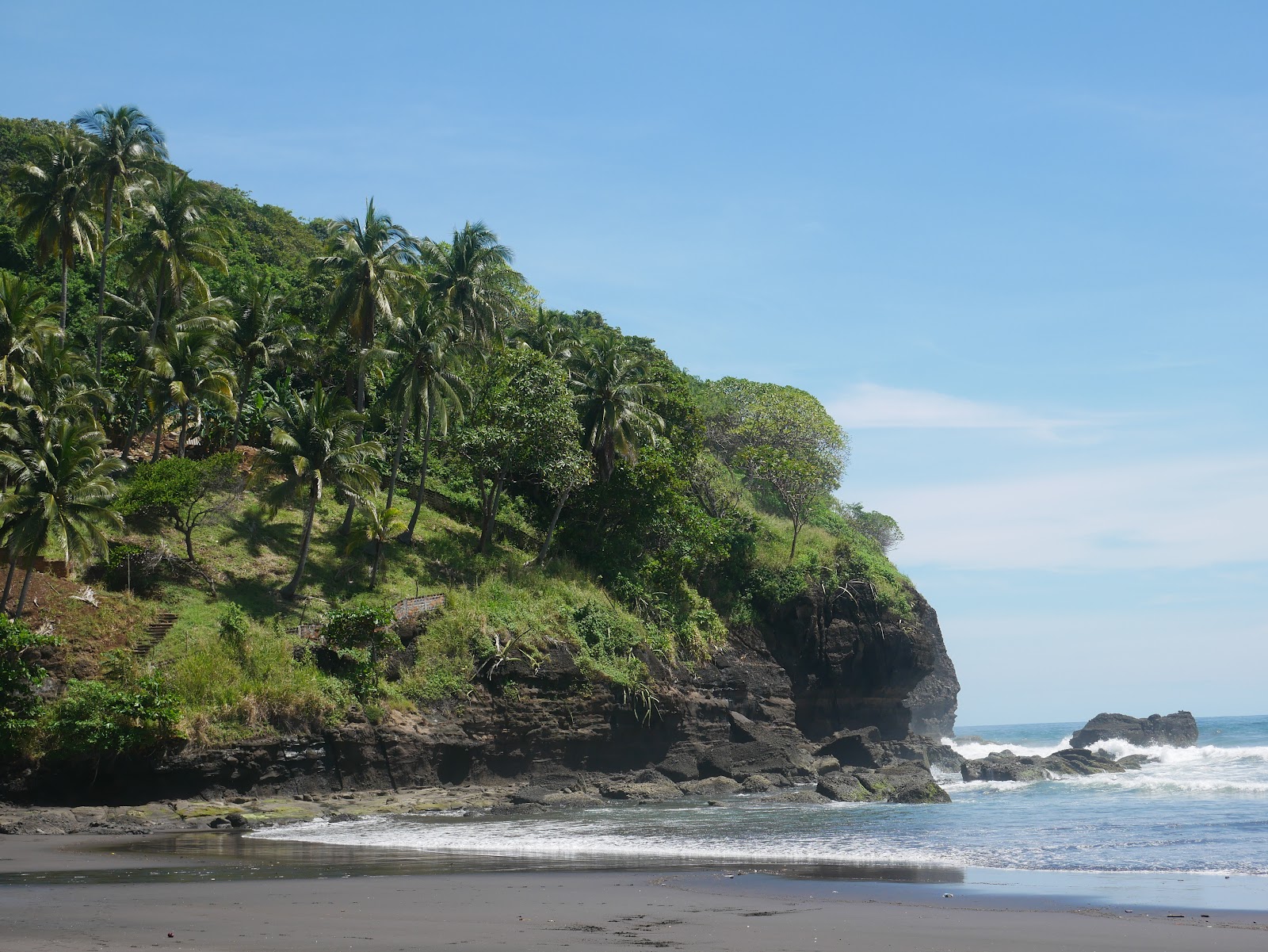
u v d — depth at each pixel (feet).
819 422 293.02
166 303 202.80
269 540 185.26
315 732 148.56
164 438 209.26
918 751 237.25
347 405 192.54
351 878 73.56
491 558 203.92
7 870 79.87
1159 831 104.83
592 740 181.37
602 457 222.89
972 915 58.54
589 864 83.87
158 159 196.24
